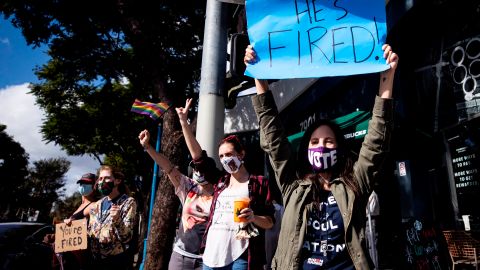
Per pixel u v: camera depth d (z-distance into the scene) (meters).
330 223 1.78
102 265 3.56
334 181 1.89
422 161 5.63
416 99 5.93
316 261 1.72
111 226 3.57
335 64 2.06
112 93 15.14
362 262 1.65
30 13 8.42
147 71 6.74
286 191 2.02
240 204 2.06
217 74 4.72
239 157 2.75
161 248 4.90
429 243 4.59
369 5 2.15
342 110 7.55
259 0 2.25
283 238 1.86
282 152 2.08
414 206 5.55
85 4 8.26
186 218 3.14
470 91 5.01
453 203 5.14
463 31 5.18
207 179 3.11
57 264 4.16
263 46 2.18
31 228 8.03
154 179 5.60
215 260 2.58
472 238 4.54
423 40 5.89
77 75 10.51
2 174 41.78
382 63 2.00
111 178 3.78
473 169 4.86
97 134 16.00
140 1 7.14
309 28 2.17
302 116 9.58
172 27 8.70
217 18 4.91
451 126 5.21
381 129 1.83
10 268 6.98
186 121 3.17
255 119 10.42
